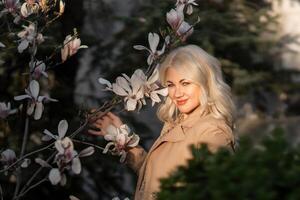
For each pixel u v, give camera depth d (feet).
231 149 12.28
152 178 12.41
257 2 29.73
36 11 13.65
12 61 20.56
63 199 22.90
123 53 24.43
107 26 27.43
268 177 6.91
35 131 20.68
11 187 20.21
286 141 7.45
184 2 13.28
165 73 12.55
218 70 12.44
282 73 28.12
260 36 27.40
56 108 21.85
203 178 7.49
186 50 12.37
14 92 21.48
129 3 28.02
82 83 25.61
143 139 23.35
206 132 12.10
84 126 13.12
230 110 12.41
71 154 11.84
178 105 12.51
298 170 7.00
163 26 23.98
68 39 13.35
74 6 23.07
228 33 26.43
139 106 12.78
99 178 23.26
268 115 30.68
